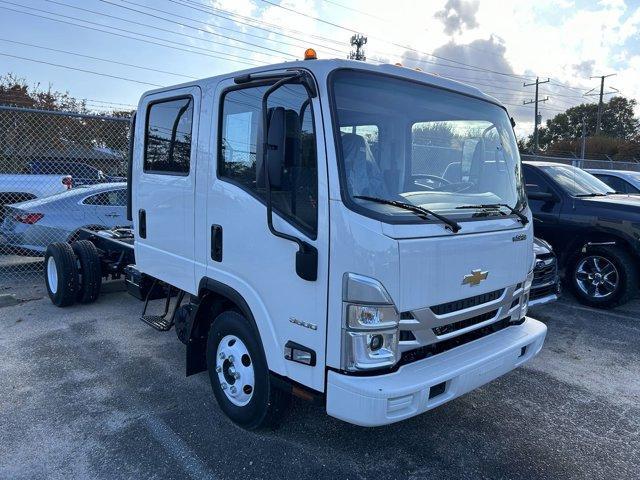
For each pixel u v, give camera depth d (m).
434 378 2.71
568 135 79.94
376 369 2.67
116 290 7.26
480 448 3.48
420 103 3.21
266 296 3.09
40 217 7.79
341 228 2.61
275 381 3.09
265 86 3.07
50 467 3.15
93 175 9.97
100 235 6.80
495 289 3.23
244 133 3.23
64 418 3.74
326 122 2.68
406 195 3.00
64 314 6.20
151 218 4.40
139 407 3.92
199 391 4.20
